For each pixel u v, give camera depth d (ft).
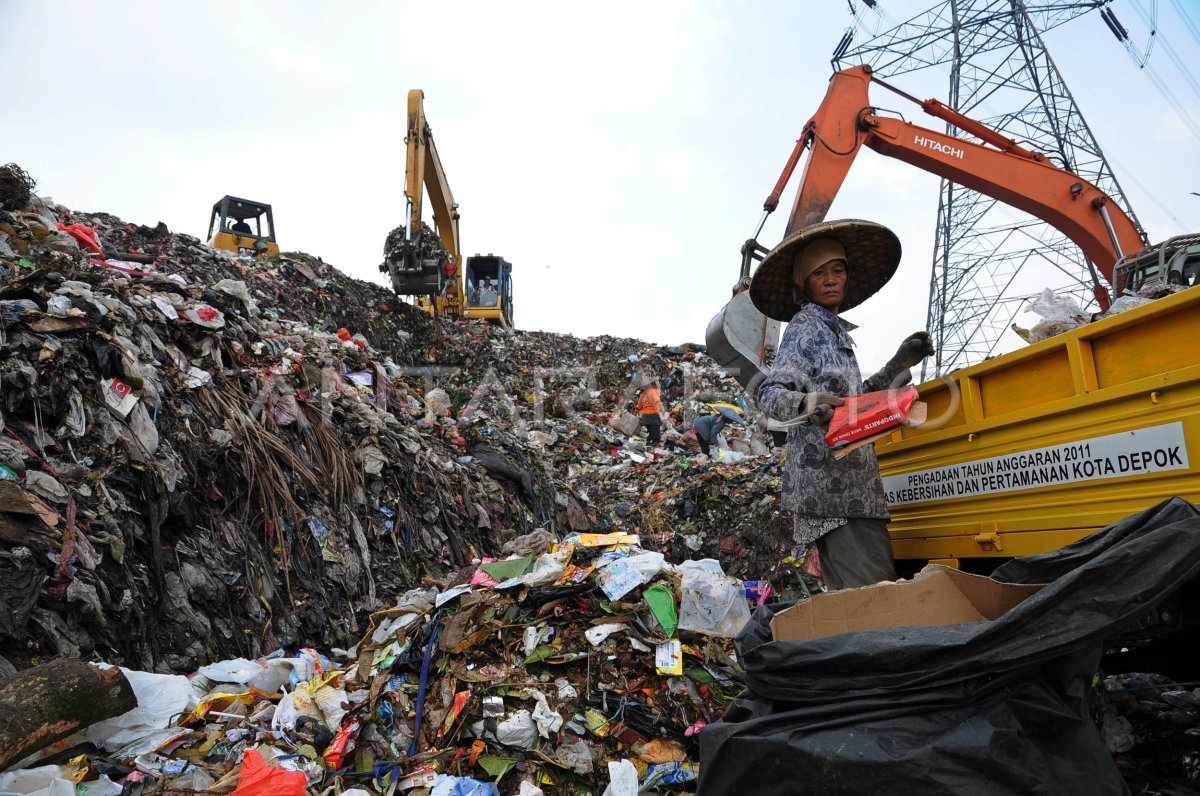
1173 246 16.02
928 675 5.77
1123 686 10.64
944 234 53.16
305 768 8.57
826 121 25.91
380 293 51.85
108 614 10.61
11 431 11.07
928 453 10.92
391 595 16.37
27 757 7.53
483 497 22.07
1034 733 5.61
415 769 8.71
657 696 9.36
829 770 5.67
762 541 20.94
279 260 45.29
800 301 11.04
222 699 10.21
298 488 15.57
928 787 5.39
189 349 16.25
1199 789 8.12
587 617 10.24
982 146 26.13
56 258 16.46
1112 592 5.54
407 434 20.70
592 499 29.68
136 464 12.25
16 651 9.18
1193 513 5.98
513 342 58.90
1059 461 8.43
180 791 8.06
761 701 6.54
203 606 12.49
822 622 6.84
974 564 10.18
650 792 8.51
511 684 9.46
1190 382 6.82
